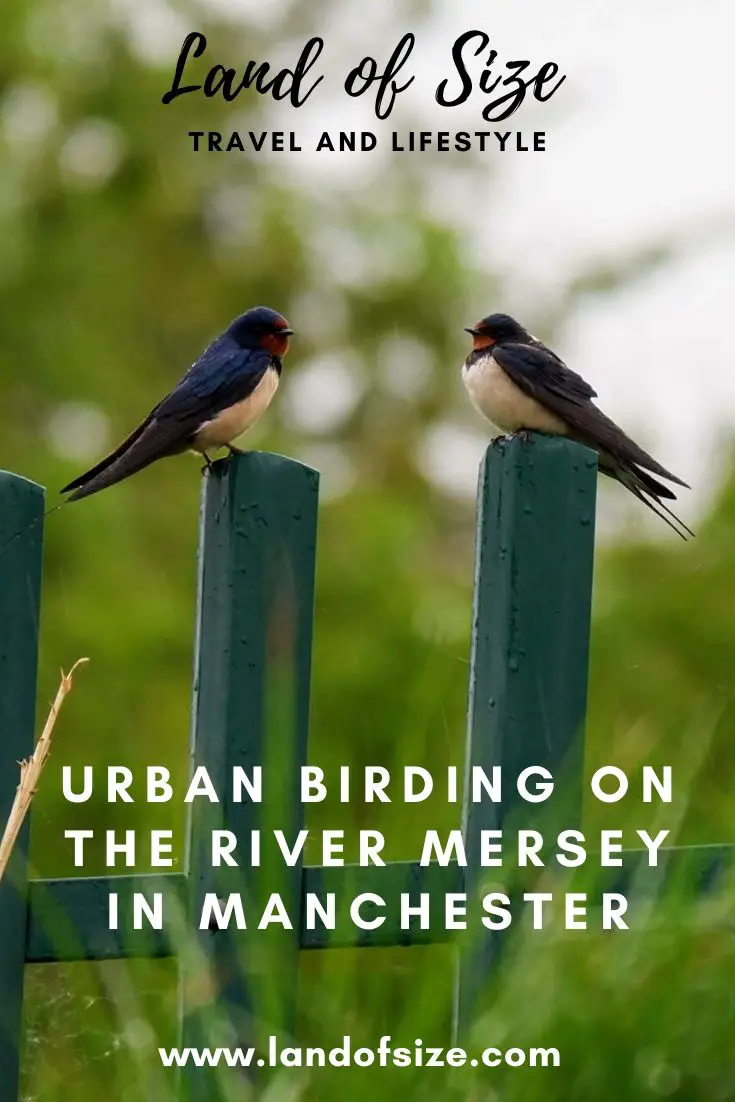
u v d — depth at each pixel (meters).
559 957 6.16
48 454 19.64
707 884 7.20
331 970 6.40
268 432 22.58
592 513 7.46
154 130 22.58
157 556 19.00
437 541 20.14
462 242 23.31
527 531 7.39
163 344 22.73
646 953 6.20
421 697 8.04
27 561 6.68
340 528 17.92
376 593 16.45
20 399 20.94
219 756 6.89
